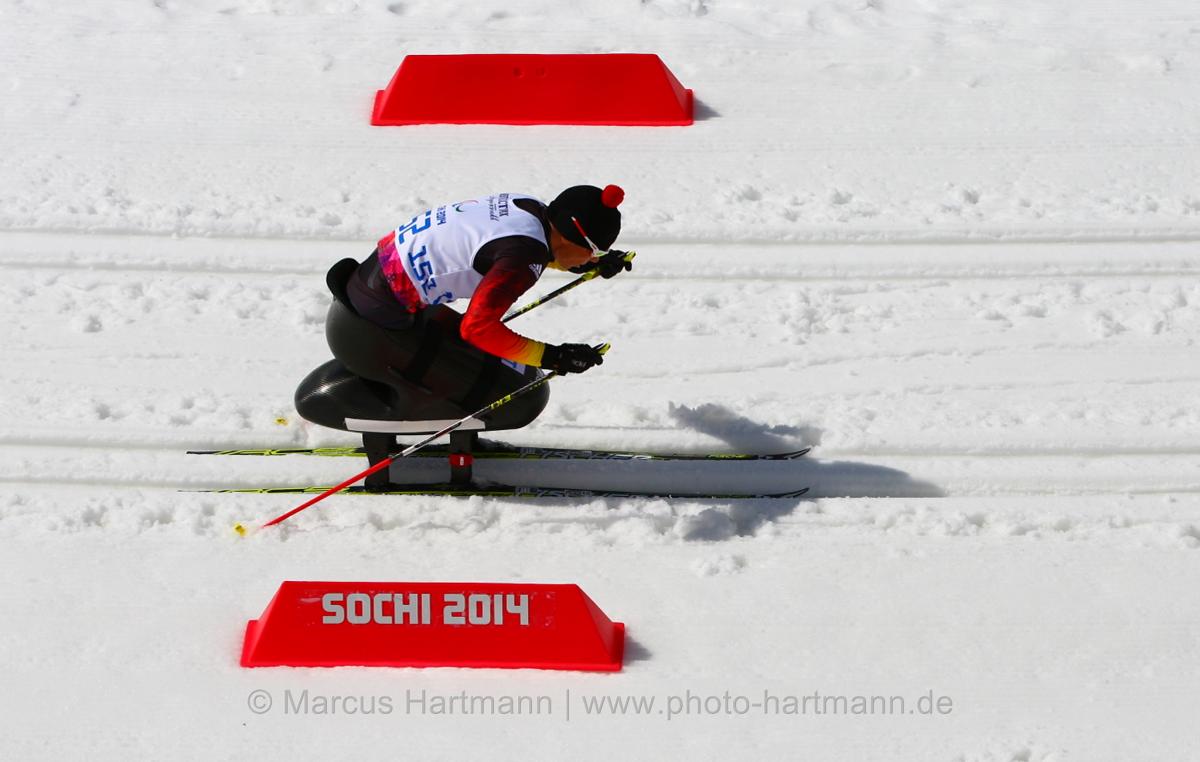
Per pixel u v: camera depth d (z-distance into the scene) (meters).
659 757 12.91
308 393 16.17
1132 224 21.88
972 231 21.77
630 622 14.66
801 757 12.91
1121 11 29.34
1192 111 25.36
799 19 28.97
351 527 16.09
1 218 21.75
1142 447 17.42
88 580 15.19
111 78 26.48
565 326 19.81
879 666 14.05
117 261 21.03
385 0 29.62
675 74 26.77
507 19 28.94
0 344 19.12
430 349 15.52
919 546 15.87
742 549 15.84
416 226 15.05
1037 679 13.88
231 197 22.53
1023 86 26.31
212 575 15.30
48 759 12.83
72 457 17.12
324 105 25.67
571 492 16.75
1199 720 13.34
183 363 18.91
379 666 14.09
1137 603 14.91
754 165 23.70
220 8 29.50
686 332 19.77
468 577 15.23
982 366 19.03
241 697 13.62
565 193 14.95
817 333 19.78
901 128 24.92
